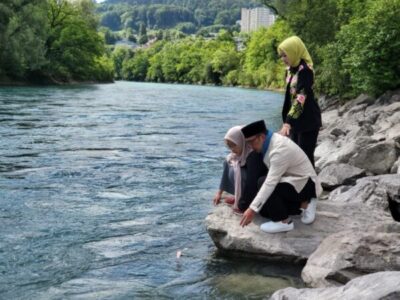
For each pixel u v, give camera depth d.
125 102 30.52
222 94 47.28
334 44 24.52
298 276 4.82
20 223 6.24
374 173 8.98
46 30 51.16
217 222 5.50
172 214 6.77
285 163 5.20
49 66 55.28
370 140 9.95
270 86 67.62
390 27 19.11
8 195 7.53
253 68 75.69
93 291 4.43
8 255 5.20
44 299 4.25
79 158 10.79
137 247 5.54
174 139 14.30
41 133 14.56
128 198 7.57
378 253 4.46
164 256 5.30
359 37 19.88
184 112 24.20
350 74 23.05
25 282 4.59
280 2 40.50
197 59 103.81
